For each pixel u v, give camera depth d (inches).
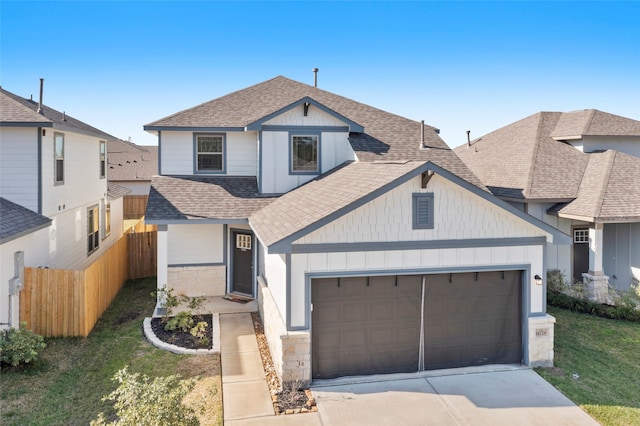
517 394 344.5
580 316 531.2
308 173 618.8
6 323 406.9
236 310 538.9
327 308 368.5
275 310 396.8
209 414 311.0
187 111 657.6
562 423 304.5
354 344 374.6
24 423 292.0
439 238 380.5
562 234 396.5
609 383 363.9
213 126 623.2
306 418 308.8
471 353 396.8
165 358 400.8
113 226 892.6
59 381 352.5
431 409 322.0
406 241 374.3
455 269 384.2
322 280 366.3
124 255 674.2
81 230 680.4
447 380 368.8
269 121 605.9
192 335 452.8
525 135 768.9
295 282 354.0
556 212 602.2
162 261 519.8
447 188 380.2
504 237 392.2
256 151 647.8
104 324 490.0
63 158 591.8
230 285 602.2
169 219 518.6
